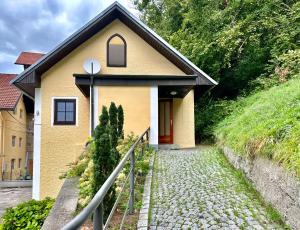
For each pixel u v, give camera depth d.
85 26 12.70
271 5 14.83
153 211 4.65
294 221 3.69
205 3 18.28
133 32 13.93
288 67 11.70
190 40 17.23
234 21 16.12
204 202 5.01
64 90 13.43
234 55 16.38
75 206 4.39
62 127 13.30
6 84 22.91
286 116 5.32
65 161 13.11
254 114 7.67
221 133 10.16
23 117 26.05
